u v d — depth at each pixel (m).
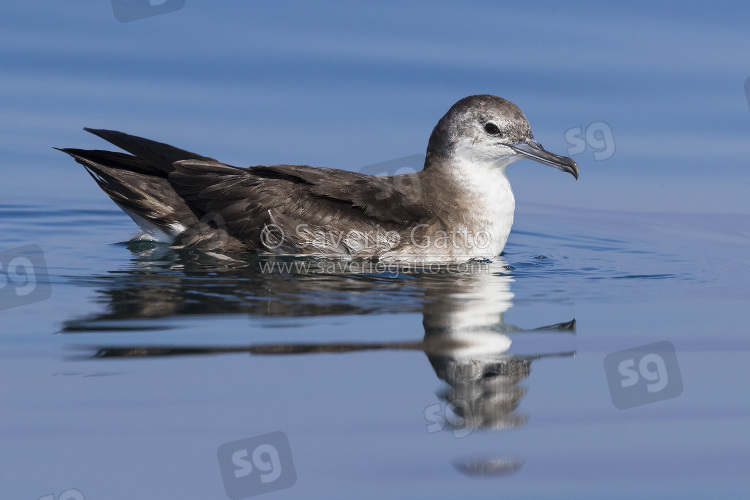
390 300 11.14
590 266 14.03
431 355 9.17
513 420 7.88
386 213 13.40
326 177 13.73
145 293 11.27
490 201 14.25
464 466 7.02
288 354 9.09
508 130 14.03
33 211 17.22
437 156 14.54
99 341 9.39
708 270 13.84
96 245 14.69
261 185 13.58
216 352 9.09
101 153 13.92
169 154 14.23
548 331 10.24
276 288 11.57
